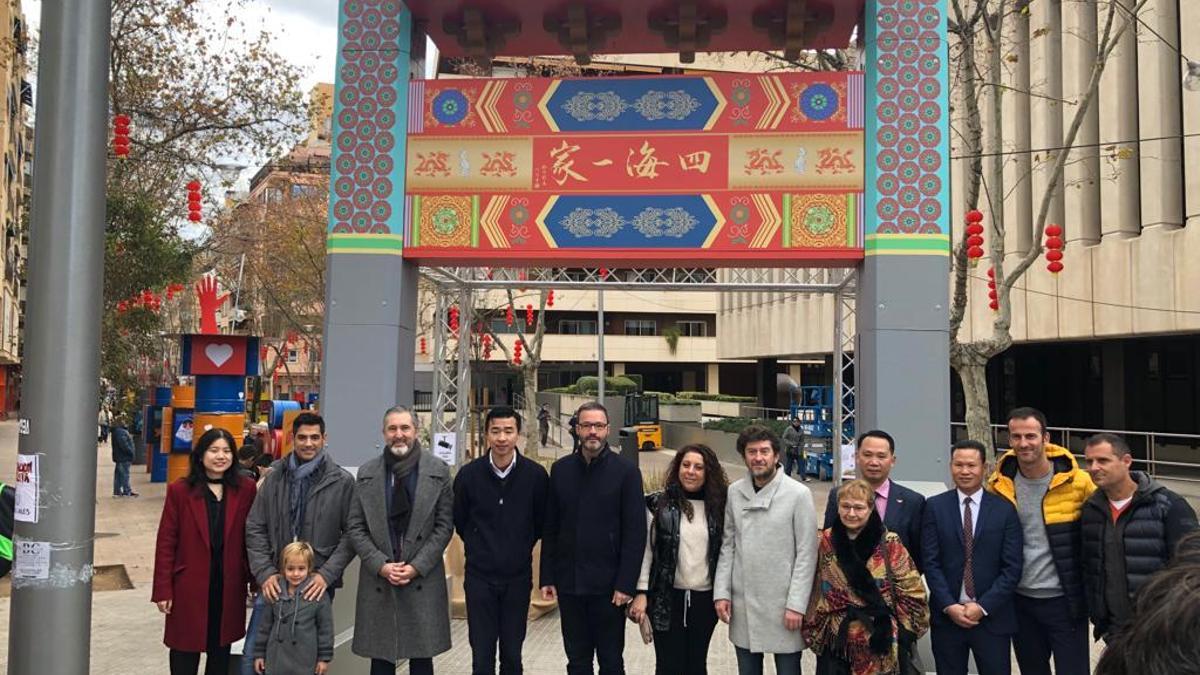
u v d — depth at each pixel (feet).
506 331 166.50
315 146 109.70
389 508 17.40
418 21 23.65
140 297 49.42
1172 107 64.23
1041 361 98.99
